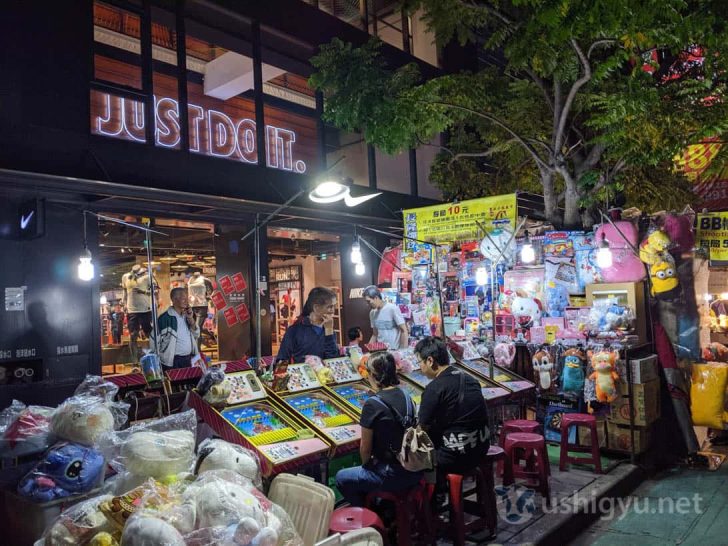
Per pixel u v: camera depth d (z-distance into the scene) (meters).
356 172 11.86
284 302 13.43
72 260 6.51
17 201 6.13
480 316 7.90
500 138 9.19
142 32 7.39
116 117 7.10
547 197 8.16
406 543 3.49
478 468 4.12
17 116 6.10
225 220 8.02
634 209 7.45
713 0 5.66
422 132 8.58
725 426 6.29
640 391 6.00
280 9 9.10
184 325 6.13
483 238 7.04
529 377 7.14
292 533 2.46
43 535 2.41
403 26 11.43
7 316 5.98
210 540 2.16
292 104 10.98
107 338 9.95
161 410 3.86
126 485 2.66
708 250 6.49
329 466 4.60
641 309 6.52
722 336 8.63
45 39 6.40
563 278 7.01
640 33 5.66
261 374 4.61
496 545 4.01
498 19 7.54
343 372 5.13
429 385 4.05
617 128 7.00
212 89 9.73
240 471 2.82
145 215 7.20
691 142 7.04
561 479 5.45
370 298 7.52
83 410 3.00
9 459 3.15
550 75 8.03
